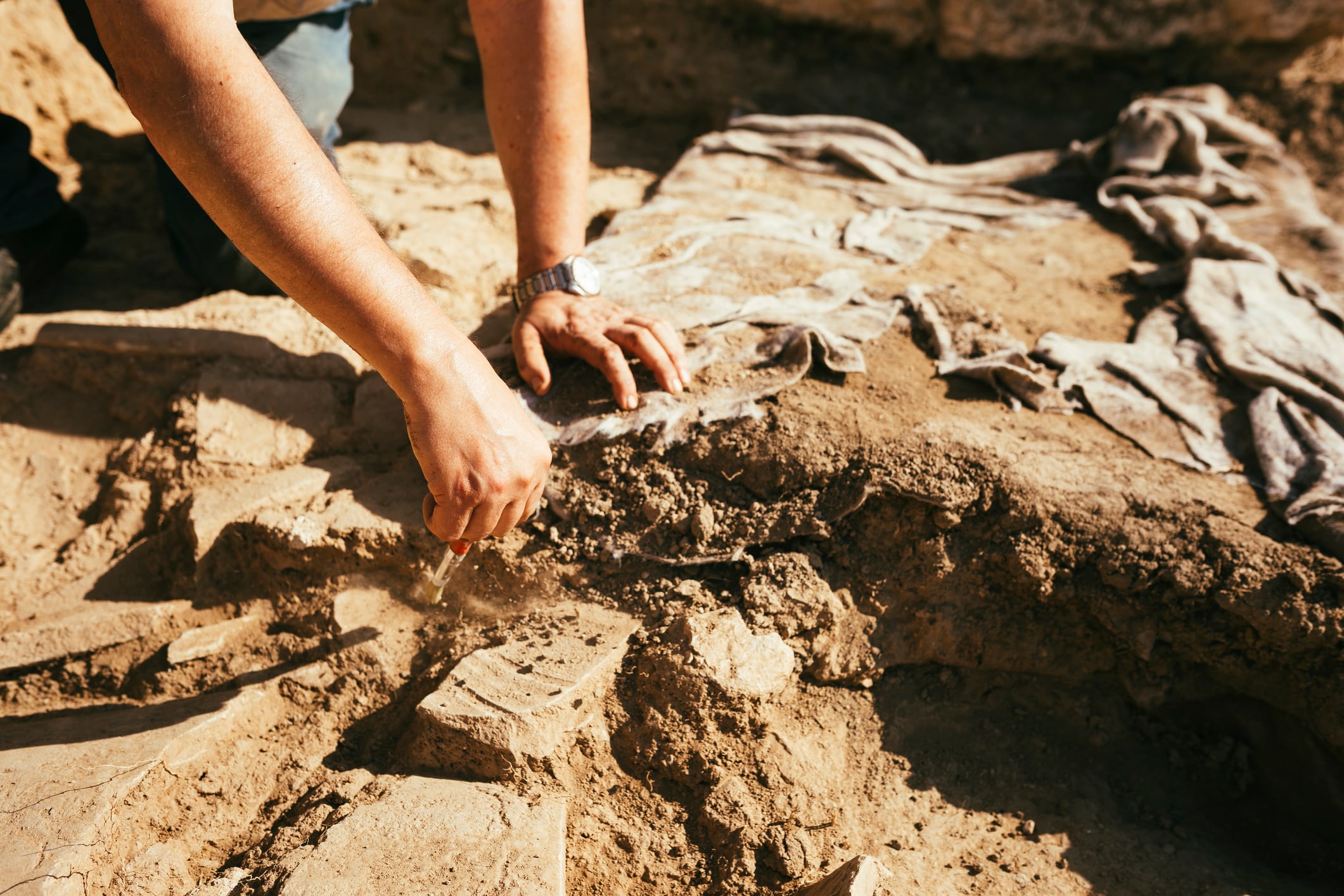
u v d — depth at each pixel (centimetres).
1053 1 361
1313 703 188
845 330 239
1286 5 353
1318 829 189
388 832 158
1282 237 299
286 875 150
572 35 211
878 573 200
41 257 268
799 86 389
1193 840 186
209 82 124
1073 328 257
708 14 392
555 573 200
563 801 168
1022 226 312
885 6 376
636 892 168
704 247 278
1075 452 209
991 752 196
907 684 203
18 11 329
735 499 202
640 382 216
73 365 244
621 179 353
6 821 155
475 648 190
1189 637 192
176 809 170
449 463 146
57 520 231
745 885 168
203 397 230
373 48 407
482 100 409
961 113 381
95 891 153
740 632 185
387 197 321
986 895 170
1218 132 341
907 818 183
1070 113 380
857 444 203
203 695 191
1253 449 213
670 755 177
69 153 342
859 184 335
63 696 199
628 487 204
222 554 208
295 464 226
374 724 188
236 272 265
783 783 178
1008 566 196
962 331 242
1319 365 232
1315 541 191
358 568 204
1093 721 201
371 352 142
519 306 224
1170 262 289
